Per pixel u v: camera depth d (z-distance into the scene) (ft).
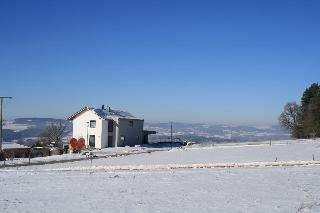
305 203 60.03
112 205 64.49
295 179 85.05
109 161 157.48
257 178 88.43
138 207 62.23
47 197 74.02
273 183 80.69
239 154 166.40
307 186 75.87
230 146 225.35
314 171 97.14
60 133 350.23
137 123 298.97
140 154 192.85
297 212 54.03
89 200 69.56
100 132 271.49
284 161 123.24
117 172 111.14
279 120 442.09
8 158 221.46
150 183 87.35
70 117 278.67
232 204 61.67
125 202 66.69
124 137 285.43
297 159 133.18
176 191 75.72
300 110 428.97
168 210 59.16
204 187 79.05
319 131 362.33
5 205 67.05
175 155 176.35
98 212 59.62
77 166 138.10
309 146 194.70
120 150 235.40
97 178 99.09
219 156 160.35
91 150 244.22
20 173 118.62
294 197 65.41
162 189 78.74
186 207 60.80
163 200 67.26
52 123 354.33
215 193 71.92
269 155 154.71
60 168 130.52
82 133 277.03
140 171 112.37
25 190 83.76
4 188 87.86
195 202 64.49
